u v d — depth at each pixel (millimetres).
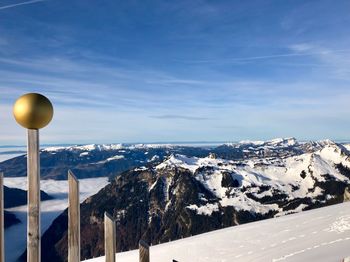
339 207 48031
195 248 38250
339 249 26641
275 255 29438
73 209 3557
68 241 3547
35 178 3582
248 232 40875
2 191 3643
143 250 3480
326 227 36250
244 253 33094
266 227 41719
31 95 3467
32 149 3574
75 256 3539
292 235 35938
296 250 29359
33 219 3568
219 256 34156
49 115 3525
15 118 3469
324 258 24438
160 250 40625
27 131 3564
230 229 46188
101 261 34094
